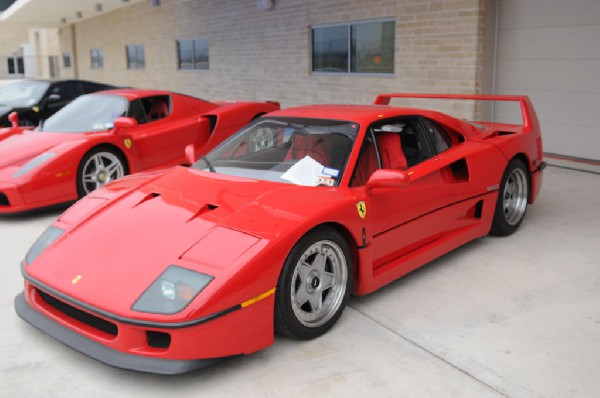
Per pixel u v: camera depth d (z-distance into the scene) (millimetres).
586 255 4285
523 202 4824
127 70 19047
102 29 20500
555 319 3281
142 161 6469
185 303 2500
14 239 4855
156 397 2592
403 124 3879
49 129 6320
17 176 5301
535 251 4383
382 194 3389
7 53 38500
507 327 3193
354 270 3309
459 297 3586
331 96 10625
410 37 8727
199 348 2533
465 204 4152
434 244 3928
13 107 9250
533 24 7578
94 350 2654
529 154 4812
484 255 4312
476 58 7855
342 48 10227
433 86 8523
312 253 2971
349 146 3479
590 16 6957
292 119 3857
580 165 7148
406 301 3535
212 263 2645
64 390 2652
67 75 25109
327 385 2660
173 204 3172
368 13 9422
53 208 5543
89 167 5863
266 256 2684
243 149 3814
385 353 2930
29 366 2846
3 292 3736
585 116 7227
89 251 2928
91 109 6625
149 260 2738
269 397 2578
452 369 2775
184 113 7133
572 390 2602
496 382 2664
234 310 2596
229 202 3102
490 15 7859
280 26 11633
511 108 8031
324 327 3084
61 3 17281
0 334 3154
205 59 14648
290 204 3025
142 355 2561
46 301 3021
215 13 13742
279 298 2799
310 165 3449
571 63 7250
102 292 2643
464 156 4125
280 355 2920
